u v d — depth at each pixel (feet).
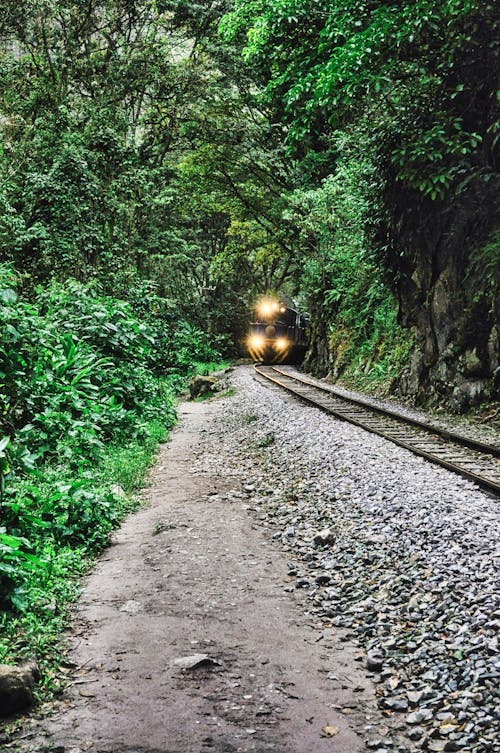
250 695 12.85
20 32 83.66
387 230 61.26
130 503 27.58
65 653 14.53
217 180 129.18
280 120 111.45
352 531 22.54
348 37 47.24
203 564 20.40
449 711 12.17
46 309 44.55
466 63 48.57
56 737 11.37
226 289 167.12
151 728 11.66
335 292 89.97
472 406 50.70
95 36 101.76
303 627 16.20
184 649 14.75
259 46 60.95
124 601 17.60
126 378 46.06
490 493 26.61
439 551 19.29
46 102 82.33
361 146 56.44
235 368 116.78
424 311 59.52
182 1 101.96
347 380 82.58
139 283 80.59
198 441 45.32
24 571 16.99
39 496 22.31
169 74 100.89
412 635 15.15
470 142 47.39
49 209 68.54
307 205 93.97
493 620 14.76
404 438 40.86
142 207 95.96
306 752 11.08
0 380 27.68
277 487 30.71
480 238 52.11
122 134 84.64
